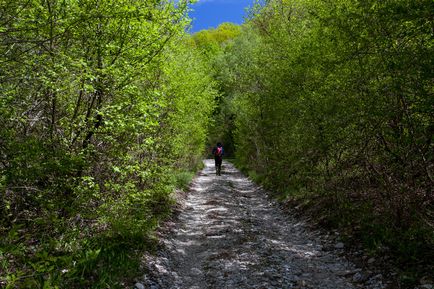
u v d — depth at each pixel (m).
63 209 7.66
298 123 12.44
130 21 7.88
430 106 6.02
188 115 18.59
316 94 10.60
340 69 8.91
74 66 6.89
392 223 8.25
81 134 8.17
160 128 12.83
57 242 6.80
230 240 10.02
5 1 5.98
